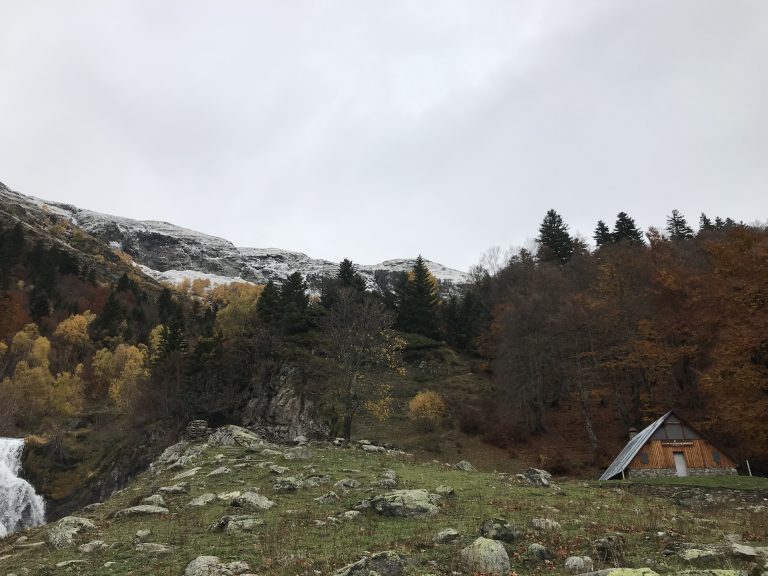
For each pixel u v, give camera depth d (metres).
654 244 63.34
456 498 16.47
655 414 46.84
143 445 53.78
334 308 55.53
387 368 51.56
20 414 77.75
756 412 29.39
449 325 80.12
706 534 12.26
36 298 116.81
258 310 65.69
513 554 10.24
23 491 52.75
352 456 28.09
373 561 9.02
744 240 41.59
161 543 12.52
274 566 10.09
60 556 12.31
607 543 10.48
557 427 51.16
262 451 28.31
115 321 118.00
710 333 42.53
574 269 71.81
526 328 53.69
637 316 49.66
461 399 58.53
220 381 56.12
